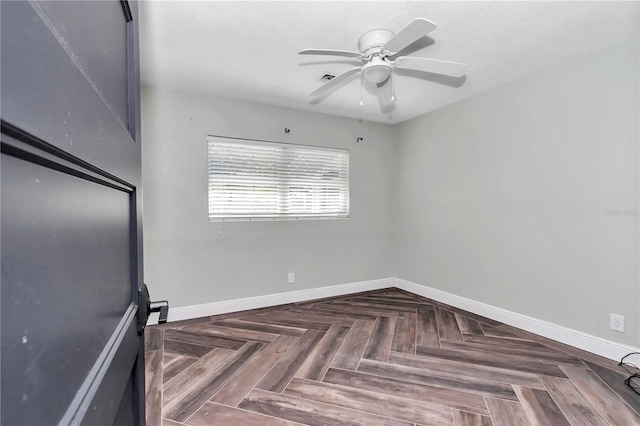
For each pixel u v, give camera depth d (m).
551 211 2.60
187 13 1.85
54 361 0.36
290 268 3.64
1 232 0.27
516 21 1.96
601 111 2.29
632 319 2.17
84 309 0.45
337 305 3.54
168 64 2.51
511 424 1.60
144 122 2.93
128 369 0.66
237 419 1.66
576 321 2.46
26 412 0.30
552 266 2.60
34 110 0.31
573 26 2.02
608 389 1.90
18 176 0.30
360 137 4.07
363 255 4.11
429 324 2.96
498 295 3.03
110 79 0.58
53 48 0.35
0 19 0.26
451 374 2.08
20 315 0.30
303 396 1.85
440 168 3.63
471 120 3.27
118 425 0.59
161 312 0.90
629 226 2.17
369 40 2.01
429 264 3.80
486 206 3.13
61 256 0.38
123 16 0.69
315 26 1.99
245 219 3.38
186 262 3.11
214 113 3.21
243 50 2.29
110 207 0.58
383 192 4.23
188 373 2.11
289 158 3.63
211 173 3.23
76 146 0.41
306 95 3.20
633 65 2.14
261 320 3.08
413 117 3.97
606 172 2.28
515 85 2.85
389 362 2.25
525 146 2.78
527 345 2.50
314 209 3.79
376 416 1.67
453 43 2.22
